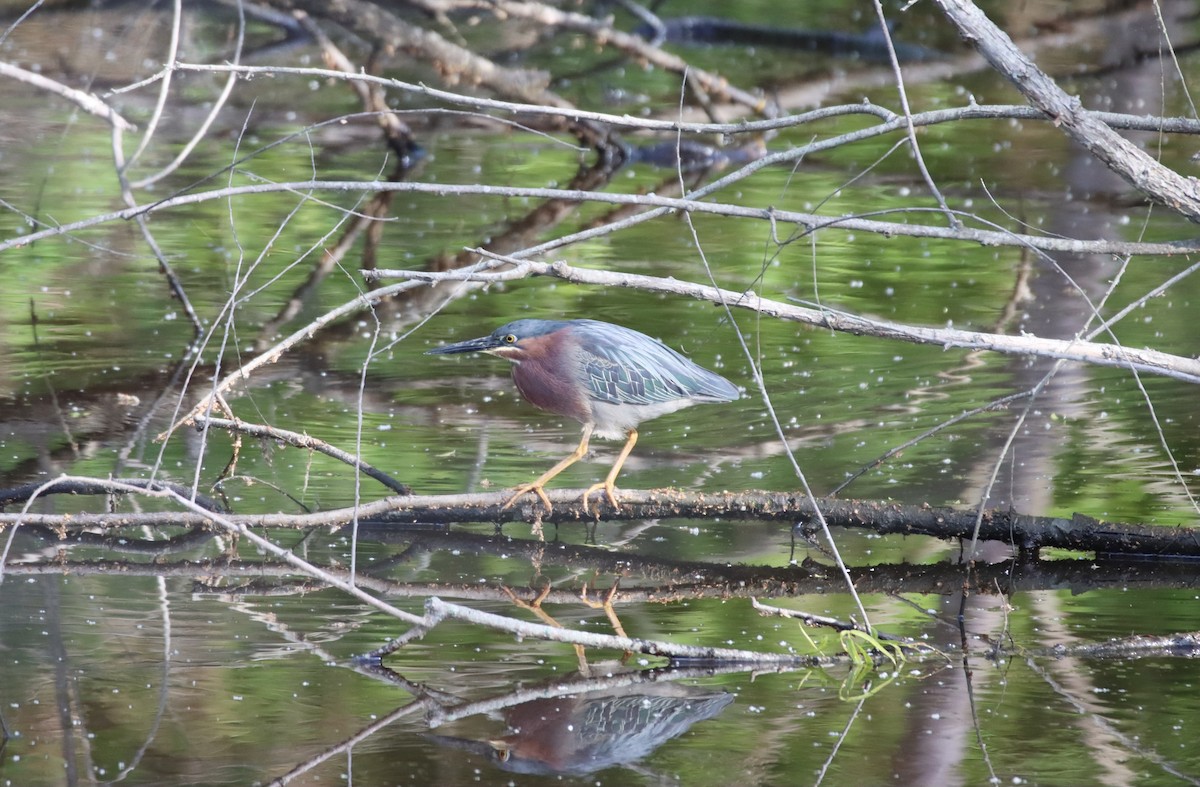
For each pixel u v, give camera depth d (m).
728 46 31.50
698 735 7.24
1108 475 11.34
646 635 8.56
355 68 23.80
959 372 14.02
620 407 10.55
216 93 25.95
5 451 11.60
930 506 10.44
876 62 29.94
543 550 10.22
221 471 11.42
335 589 9.35
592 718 7.41
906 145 23.80
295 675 7.91
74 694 7.59
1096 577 9.81
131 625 8.61
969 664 8.22
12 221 17.94
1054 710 7.55
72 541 10.19
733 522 10.82
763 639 8.55
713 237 18.47
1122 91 25.94
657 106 25.84
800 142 24.08
